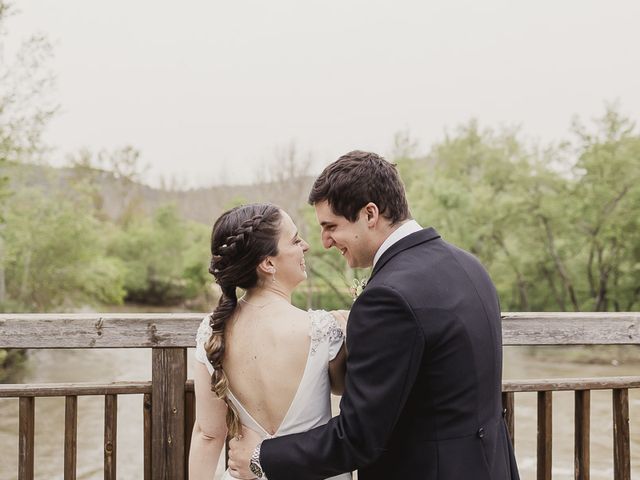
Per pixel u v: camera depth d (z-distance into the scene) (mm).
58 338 2172
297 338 1622
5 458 9695
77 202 28453
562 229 30812
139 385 2193
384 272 1525
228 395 1655
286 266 1676
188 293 46875
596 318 2355
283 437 1558
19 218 24359
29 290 25891
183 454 2199
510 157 35312
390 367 1423
